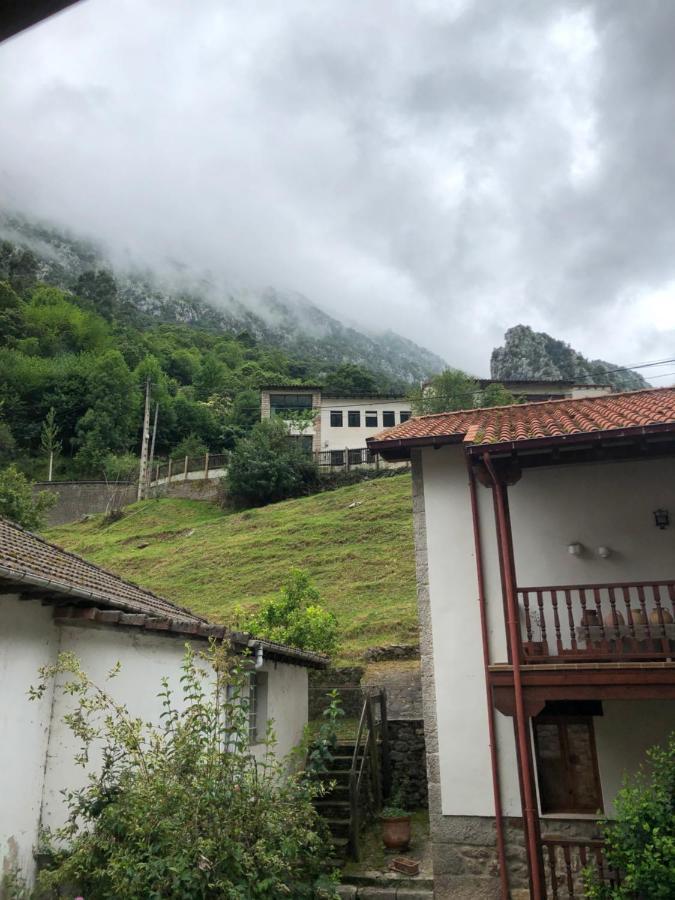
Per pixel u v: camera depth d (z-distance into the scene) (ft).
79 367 204.44
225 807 20.47
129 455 179.11
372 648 56.95
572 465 29.84
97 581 31.89
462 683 28.50
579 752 27.27
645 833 21.45
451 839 27.09
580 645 27.30
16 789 23.53
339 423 164.35
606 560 28.40
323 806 33.99
